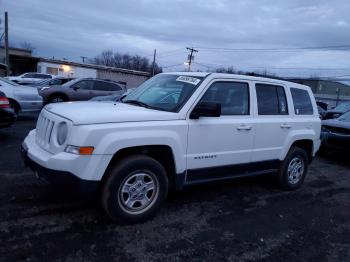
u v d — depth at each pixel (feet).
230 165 14.69
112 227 11.83
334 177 22.82
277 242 12.11
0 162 18.61
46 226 11.46
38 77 89.56
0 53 131.03
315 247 12.00
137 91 15.97
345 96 210.79
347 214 15.71
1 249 9.83
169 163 12.98
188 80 14.26
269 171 16.99
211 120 13.69
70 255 9.90
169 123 12.39
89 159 10.68
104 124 11.07
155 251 10.63
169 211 13.83
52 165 10.72
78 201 13.71
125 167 11.50
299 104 18.28
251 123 15.14
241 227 13.05
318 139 19.31
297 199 17.16
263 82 16.12
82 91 46.14
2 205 12.85
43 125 12.43
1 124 23.72
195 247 11.14
